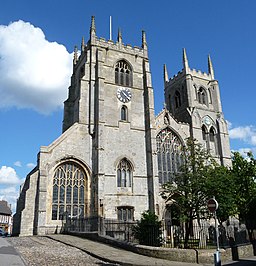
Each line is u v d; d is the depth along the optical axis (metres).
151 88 63.84
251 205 49.31
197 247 31.05
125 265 22.31
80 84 59.41
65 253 26.66
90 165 54.69
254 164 51.22
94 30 64.06
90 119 57.12
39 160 50.88
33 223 48.34
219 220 46.41
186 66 74.94
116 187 54.81
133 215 54.66
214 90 76.38
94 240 35.69
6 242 35.38
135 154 58.81
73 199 52.25
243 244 31.84
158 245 35.09
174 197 38.19
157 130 63.28
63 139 53.84
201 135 68.62
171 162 63.03
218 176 35.16
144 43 68.38
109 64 62.91
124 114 61.44
